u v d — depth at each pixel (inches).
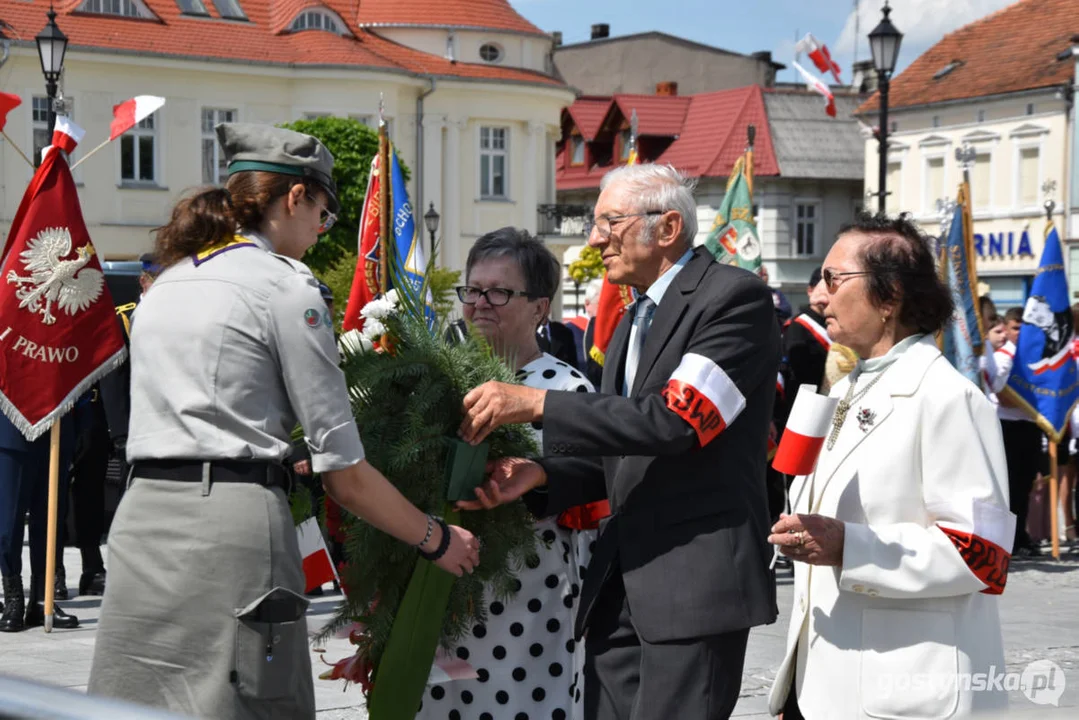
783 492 353.7
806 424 121.6
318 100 1263.5
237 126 126.4
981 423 121.7
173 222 123.0
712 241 394.0
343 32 1315.2
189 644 115.1
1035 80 1470.2
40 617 293.1
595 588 134.6
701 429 125.3
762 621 127.9
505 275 152.2
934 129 1589.6
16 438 280.4
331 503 142.4
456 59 1370.6
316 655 259.4
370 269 216.7
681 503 129.4
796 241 1809.8
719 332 128.4
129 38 1194.0
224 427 116.2
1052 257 418.3
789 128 1824.6
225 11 1266.0
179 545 115.3
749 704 227.8
